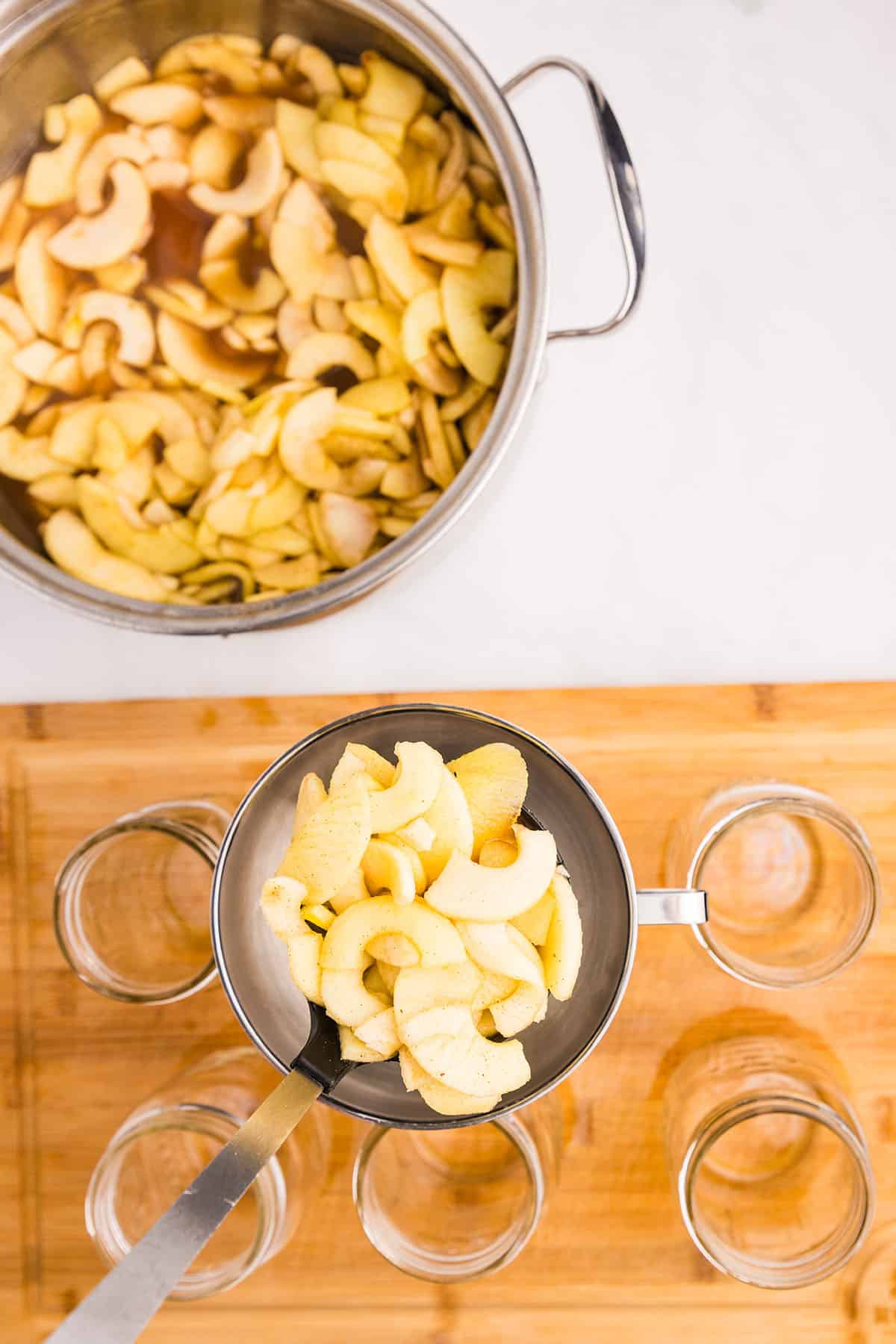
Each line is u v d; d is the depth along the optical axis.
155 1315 0.72
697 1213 0.66
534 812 0.63
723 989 0.72
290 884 0.57
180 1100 0.67
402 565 0.62
